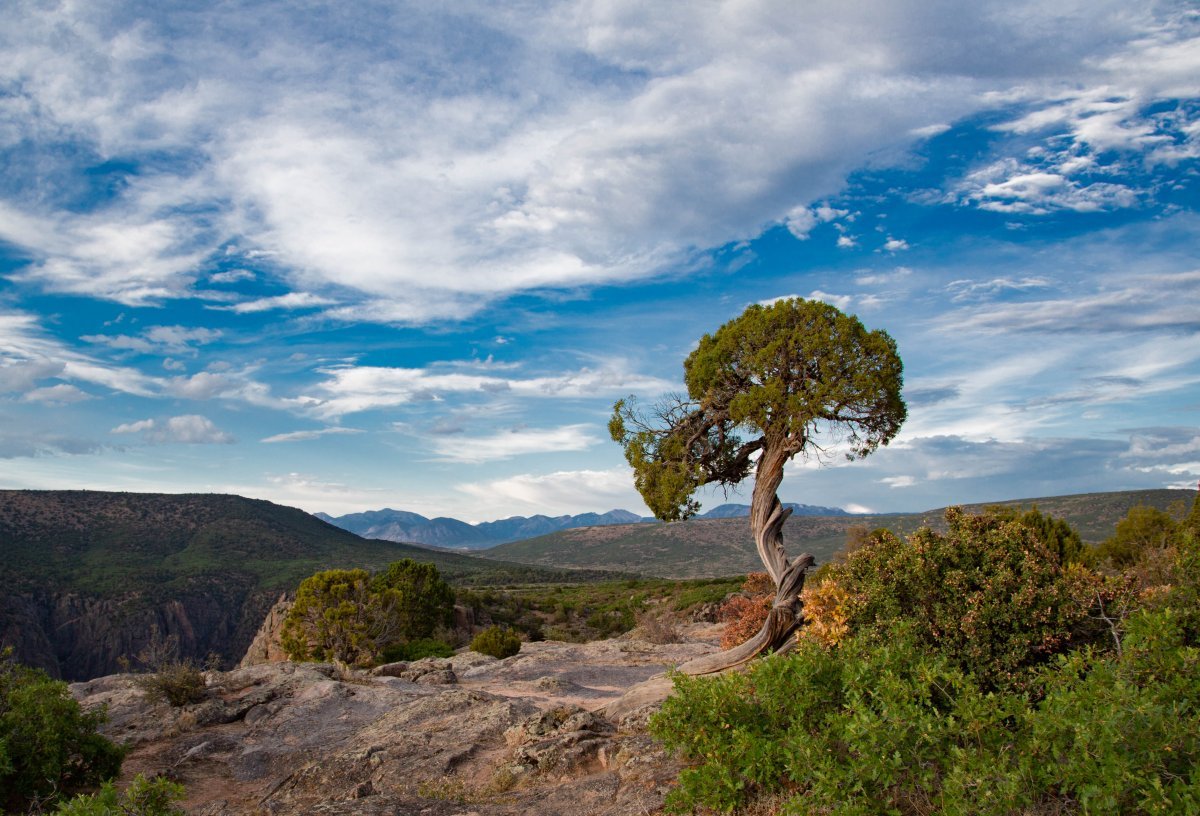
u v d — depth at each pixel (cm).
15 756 1086
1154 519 3044
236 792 1240
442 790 1003
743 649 1434
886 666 692
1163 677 557
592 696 1802
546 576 14275
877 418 1467
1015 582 884
